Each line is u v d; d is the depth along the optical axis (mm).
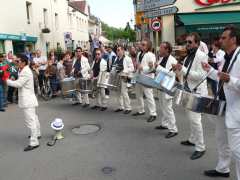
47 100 11953
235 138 3748
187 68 5242
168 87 5465
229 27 3865
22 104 6250
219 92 4277
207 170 4895
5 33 18578
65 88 9414
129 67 8711
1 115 9688
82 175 5008
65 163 5535
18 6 20359
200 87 5156
